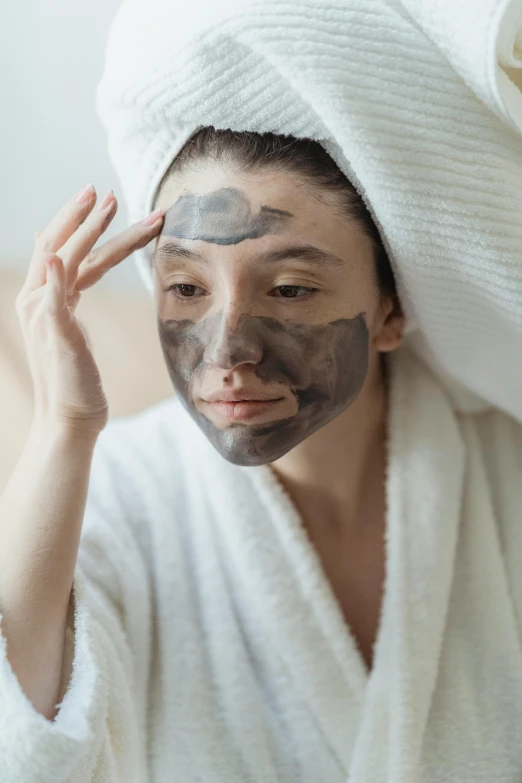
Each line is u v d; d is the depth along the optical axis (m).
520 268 0.60
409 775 0.66
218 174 0.59
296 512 0.72
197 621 0.71
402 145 0.56
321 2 0.54
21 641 0.56
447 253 0.61
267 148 0.58
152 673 0.70
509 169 0.58
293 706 0.70
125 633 0.68
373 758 0.67
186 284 0.62
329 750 0.69
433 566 0.72
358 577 0.75
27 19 0.86
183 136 0.59
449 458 0.76
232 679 0.69
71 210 0.65
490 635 0.73
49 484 0.61
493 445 0.80
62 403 0.63
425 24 0.55
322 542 0.75
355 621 0.74
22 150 0.95
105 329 1.04
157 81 0.57
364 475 0.76
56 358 0.62
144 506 0.74
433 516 0.73
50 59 0.89
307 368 0.62
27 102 0.92
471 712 0.70
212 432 0.64
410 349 0.80
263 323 0.61
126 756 0.62
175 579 0.72
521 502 0.77
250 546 0.71
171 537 0.73
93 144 0.95
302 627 0.70
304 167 0.59
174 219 0.61
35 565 0.58
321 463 0.73
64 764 0.53
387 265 0.66
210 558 0.72
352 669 0.69
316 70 0.54
